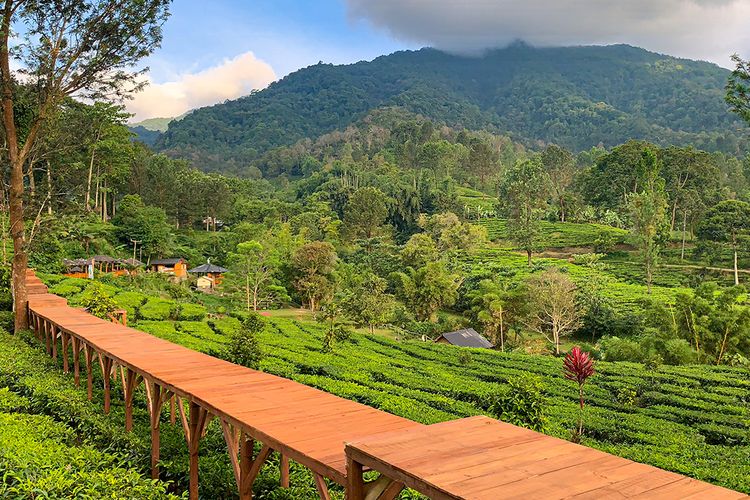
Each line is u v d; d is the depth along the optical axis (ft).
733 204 225.15
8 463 24.11
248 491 22.85
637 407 74.90
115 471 26.48
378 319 161.27
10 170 73.15
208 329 106.42
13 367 50.37
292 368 79.82
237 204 323.98
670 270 230.07
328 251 204.74
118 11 68.13
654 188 243.40
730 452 54.75
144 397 47.19
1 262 99.14
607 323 164.55
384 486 15.31
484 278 211.20
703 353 116.37
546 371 99.55
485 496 12.50
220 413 24.29
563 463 14.60
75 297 103.14
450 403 68.85
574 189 386.93
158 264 219.41
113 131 187.11
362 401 65.57
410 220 337.52
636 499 12.56
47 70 69.41
